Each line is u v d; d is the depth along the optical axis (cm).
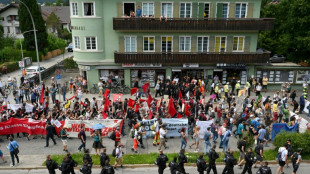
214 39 3128
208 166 1570
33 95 2634
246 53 3083
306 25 3231
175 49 3159
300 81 3325
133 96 3089
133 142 2038
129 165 1736
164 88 3014
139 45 3128
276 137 1930
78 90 2841
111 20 3052
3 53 4853
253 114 2091
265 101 2411
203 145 2002
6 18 7012
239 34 3120
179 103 2545
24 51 5144
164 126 1891
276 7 4050
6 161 1778
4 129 2041
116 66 3167
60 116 2156
